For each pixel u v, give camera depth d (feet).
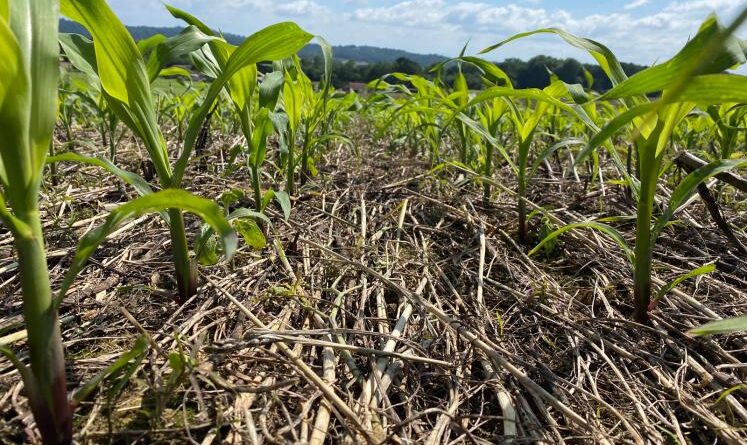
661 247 6.91
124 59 4.00
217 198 8.07
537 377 4.30
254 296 5.22
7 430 3.31
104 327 4.55
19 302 4.85
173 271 5.65
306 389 3.88
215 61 6.02
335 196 8.73
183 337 4.44
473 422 3.83
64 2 3.68
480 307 5.32
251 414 3.57
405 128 14.46
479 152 10.04
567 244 6.93
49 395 2.96
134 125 4.30
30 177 2.69
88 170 9.23
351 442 3.43
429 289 5.76
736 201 8.28
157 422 3.41
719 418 3.83
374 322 5.00
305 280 5.69
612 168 11.01
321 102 8.87
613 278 6.04
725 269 6.29
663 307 5.37
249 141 6.38
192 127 4.35
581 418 3.69
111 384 3.78
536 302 5.47
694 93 3.20
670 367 4.50
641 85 3.38
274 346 4.37
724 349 4.70
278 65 7.33
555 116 11.00
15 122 2.53
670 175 9.60
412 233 7.43
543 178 10.23
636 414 3.93
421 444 3.51
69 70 12.44
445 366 4.28
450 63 8.08
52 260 5.77
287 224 7.13
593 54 4.79
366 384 3.96
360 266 5.66
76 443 3.21
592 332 4.86
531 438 3.59
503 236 7.31
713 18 3.30
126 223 6.66
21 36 2.67
